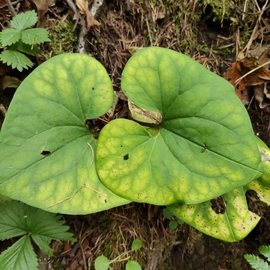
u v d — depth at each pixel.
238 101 0.16
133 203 0.22
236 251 0.26
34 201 0.15
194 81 0.16
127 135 0.16
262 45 0.23
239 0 0.23
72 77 0.16
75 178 0.16
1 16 0.19
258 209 0.24
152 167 0.16
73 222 0.21
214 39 0.24
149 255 0.23
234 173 0.15
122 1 0.21
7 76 0.19
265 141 0.24
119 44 0.21
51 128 0.16
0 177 0.14
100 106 0.16
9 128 0.15
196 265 0.26
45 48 0.19
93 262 0.21
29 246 0.18
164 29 0.22
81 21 0.20
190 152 0.16
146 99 0.16
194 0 0.22
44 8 0.19
